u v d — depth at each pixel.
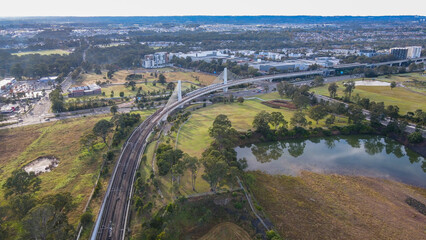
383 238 105.75
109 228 108.19
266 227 110.12
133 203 120.62
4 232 102.81
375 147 187.75
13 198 112.25
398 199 130.62
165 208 115.69
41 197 123.81
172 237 104.81
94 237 102.81
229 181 128.25
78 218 112.75
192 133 199.00
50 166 155.25
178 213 113.94
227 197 123.56
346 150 182.88
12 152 171.25
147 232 102.56
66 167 153.62
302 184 142.00
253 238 105.25
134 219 112.00
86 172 148.62
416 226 112.31
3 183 137.38
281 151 182.75
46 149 174.75
